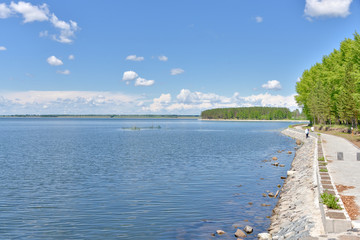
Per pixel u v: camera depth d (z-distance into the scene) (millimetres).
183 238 14750
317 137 53250
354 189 17000
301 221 13695
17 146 64062
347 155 30766
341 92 64312
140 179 28859
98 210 19344
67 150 55969
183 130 142000
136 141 77062
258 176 29938
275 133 109625
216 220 17172
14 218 17953
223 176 30016
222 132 120875
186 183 26906
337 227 11492
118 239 14781
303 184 20672
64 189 25109
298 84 97250
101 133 116812
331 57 74812
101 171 33531
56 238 14938
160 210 19172
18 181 28469
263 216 17703
